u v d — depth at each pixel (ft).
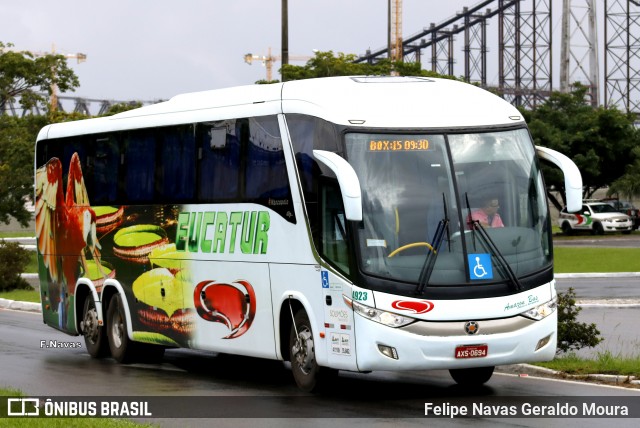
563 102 242.78
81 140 65.82
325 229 45.44
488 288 43.73
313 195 46.26
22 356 65.16
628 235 214.07
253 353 50.90
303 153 47.06
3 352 67.21
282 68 113.91
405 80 48.57
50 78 181.57
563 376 51.11
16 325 84.23
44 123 184.34
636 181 230.27
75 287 66.33
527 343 44.19
